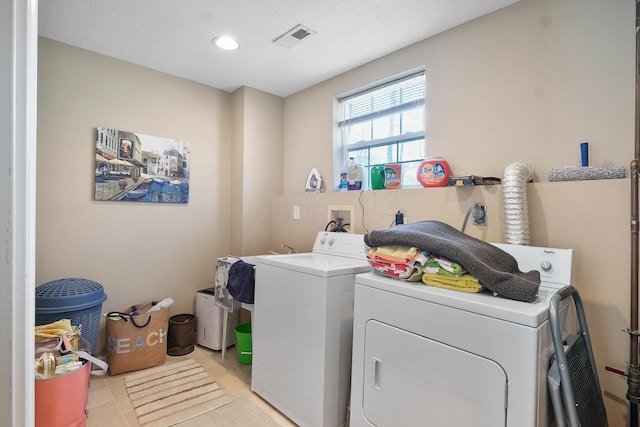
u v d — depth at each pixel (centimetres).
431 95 216
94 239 243
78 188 236
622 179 139
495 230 174
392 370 136
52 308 196
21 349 73
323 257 219
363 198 239
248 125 303
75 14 195
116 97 251
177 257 284
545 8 169
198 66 264
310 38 220
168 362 248
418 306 128
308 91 304
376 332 143
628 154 145
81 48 236
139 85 262
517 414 103
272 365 192
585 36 157
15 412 72
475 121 194
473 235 182
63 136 229
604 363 143
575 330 147
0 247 70
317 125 295
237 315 279
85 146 238
